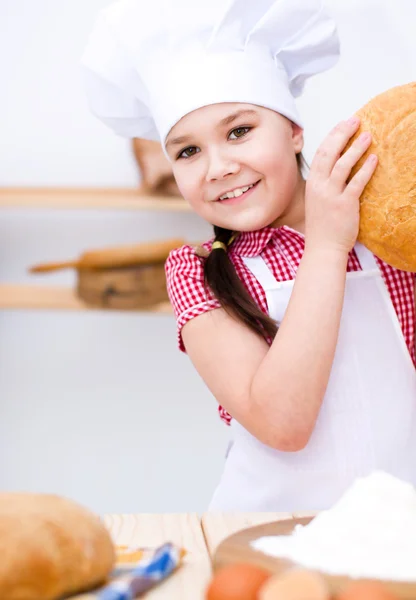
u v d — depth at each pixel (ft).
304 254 3.35
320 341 3.21
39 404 7.79
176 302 3.79
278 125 3.62
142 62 3.72
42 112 7.71
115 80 3.98
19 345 7.79
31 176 7.74
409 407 3.74
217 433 7.72
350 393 3.69
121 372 7.76
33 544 1.79
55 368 7.79
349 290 3.81
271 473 3.68
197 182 3.59
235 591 1.65
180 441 7.74
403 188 2.89
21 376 7.79
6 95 7.72
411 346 3.89
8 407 7.80
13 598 1.75
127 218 7.70
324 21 3.85
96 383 7.78
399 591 1.77
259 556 2.04
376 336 3.78
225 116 3.49
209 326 3.60
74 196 7.02
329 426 3.67
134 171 7.65
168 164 6.79
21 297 7.24
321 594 1.53
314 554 2.02
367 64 7.57
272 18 3.65
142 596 1.92
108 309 7.06
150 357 7.74
